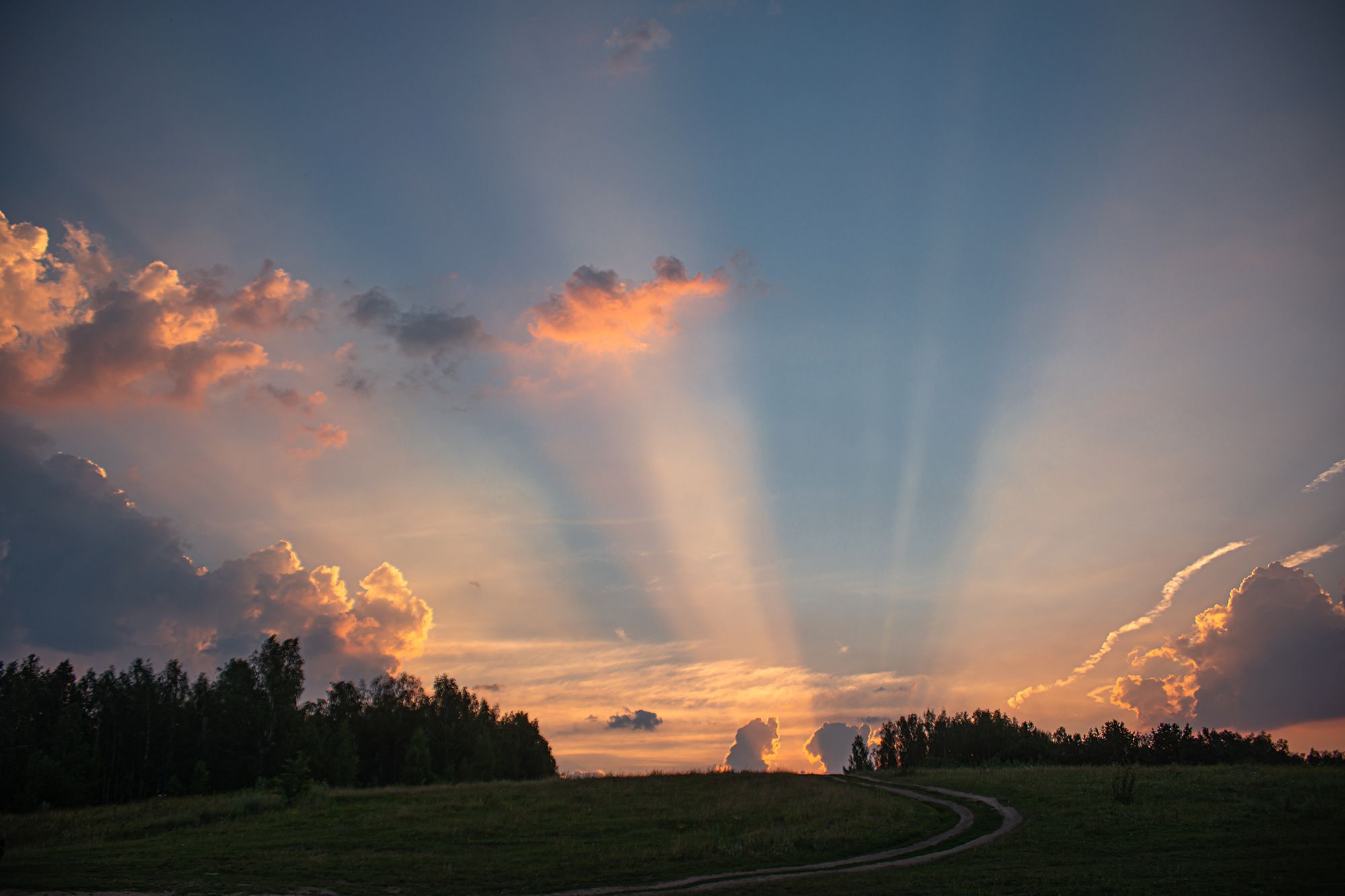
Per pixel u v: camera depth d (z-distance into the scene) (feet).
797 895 79.25
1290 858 80.53
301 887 91.81
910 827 125.80
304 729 293.84
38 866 105.60
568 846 118.52
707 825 136.46
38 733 282.15
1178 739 310.04
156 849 120.57
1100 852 93.76
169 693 321.32
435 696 385.29
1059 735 341.82
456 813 152.56
